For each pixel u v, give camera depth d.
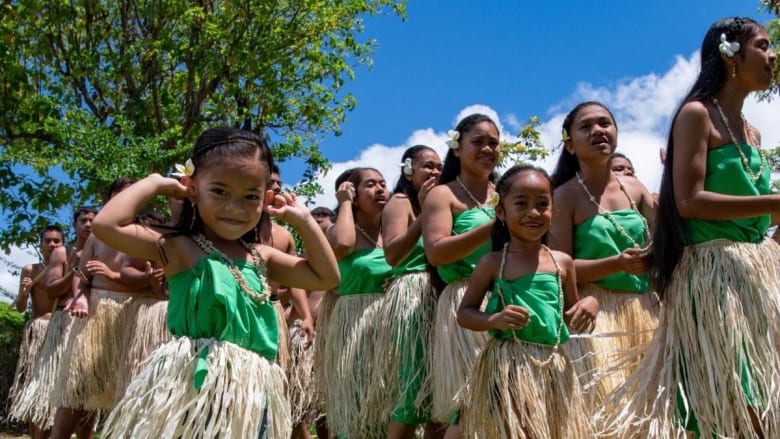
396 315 3.87
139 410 2.36
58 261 6.13
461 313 3.04
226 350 2.42
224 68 11.20
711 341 2.67
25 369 6.42
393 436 3.83
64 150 9.84
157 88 11.53
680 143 2.82
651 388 2.76
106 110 11.55
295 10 11.35
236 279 2.49
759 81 2.86
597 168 3.46
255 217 2.45
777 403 2.60
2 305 8.80
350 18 11.69
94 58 11.13
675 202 2.84
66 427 5.05
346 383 4.12
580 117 3.45
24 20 11.19
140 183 2.49
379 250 4.40
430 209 3.62
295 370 4.97
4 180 10.38
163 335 4.62
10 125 11.10
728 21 2.88
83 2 11.29
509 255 3.06
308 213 2.63
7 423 8.05
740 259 2.72
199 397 2.34
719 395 2.62
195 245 2.53
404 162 4.31
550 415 2.87
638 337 3.28
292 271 2.67
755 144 2.98
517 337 2.92
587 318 2.93
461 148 3.74
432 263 3.49
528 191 2.97
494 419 2.90
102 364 5.04
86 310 5.12
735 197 2.70
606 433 2.93
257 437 2.39
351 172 4.62
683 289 2.78
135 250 2.48
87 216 5.88
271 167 2.52
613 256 3.08
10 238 10.45
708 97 2.87
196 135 10.92
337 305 4.34
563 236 3.41
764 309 2.66
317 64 11.53
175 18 11.30
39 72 11.38
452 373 3.36
